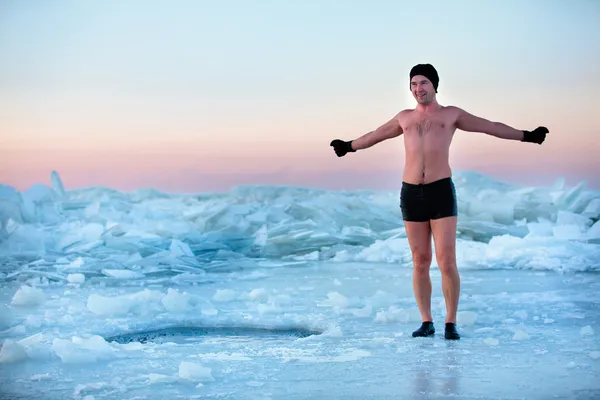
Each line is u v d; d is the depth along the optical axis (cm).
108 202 1002
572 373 334
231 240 826
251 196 1098
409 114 430
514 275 634
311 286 599
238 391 314
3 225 838
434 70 422
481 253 718
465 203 884
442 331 426
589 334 409
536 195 955
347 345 395
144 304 502
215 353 382
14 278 650
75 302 530
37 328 443
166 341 425
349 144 452
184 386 323
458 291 414
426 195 415
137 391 316
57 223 870
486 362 355
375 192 1131
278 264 745
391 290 574
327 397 304
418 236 421
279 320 464
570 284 580
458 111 421
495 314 466
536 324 439
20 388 322
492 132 419
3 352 366
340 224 884
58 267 683
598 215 880
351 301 512
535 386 315
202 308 496
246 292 564
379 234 849
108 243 766
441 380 325
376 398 302
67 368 355
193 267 700
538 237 780
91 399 304
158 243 775
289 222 892
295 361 363
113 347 395
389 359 364
